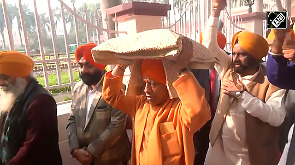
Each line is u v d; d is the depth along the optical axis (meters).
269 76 1.44
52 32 2.86
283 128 1.80
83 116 2.22
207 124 2.44
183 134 1.45
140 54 1.34
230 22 5.23
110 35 3.31
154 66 1.46
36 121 1.70
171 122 1.50
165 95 1.55
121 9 3.19
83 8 3.12
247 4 7.26
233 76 1.88
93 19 3.34
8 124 1.77
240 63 1.79
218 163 1.97
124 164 2.30
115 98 1.72
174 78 1.42
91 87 2.24
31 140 1.69
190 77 1.36
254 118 1.73
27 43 2.66
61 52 3.53
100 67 2.14
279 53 1.32
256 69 1.82
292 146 1.55
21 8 2.59
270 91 1.75
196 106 1.33
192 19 4.20
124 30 3.33
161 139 1.48
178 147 1.46
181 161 1.48
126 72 2.31
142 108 1.66
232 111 1.83
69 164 2.76
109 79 1.67
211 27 2.03
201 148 2.51
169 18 3.76
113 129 2.06
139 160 1.58
